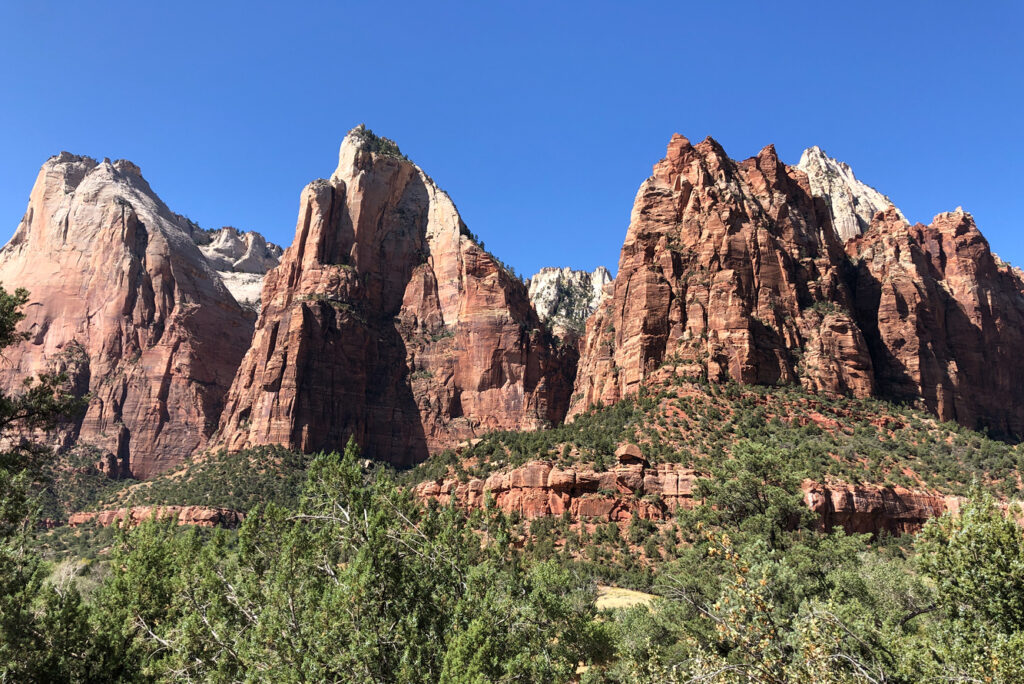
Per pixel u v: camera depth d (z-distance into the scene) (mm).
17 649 28219
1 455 31609
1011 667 19781
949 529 25125
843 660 22188
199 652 31797
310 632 28266
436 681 27344
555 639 33094
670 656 34094
